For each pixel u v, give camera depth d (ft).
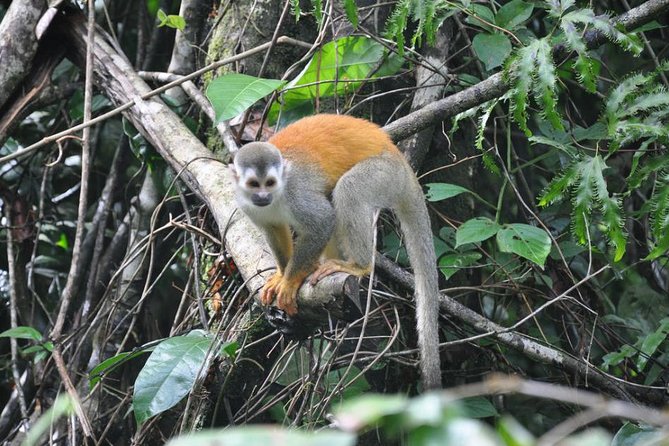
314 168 31.22
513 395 41.52
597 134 37.70
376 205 31.73
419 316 31.27
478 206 43.52
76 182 48.93
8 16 40.32
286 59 39.50
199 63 42.34
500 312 40.01
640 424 30.89
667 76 42.22
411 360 33.99
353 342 34.60
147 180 43.24
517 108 31.81
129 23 52.47
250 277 30.60
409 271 36.37
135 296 41.68
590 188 31.40
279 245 31.37
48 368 40.55
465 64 39.19
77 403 30.86
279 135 32.58
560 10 32.24
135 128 40.52
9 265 42.63
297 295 28.58
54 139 36.47
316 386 29.35
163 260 43.29
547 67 31.40
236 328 32.12
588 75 31.30
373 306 34.53
